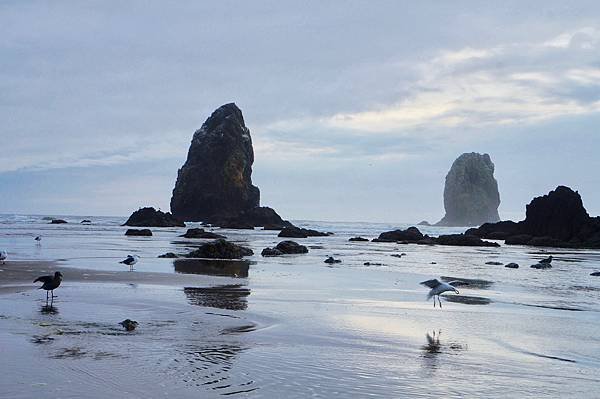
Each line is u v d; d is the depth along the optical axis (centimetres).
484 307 2227
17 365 1188
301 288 2673
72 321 1697
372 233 13575
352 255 5353
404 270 3816
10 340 1420
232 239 8000
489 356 1411
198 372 1175
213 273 3244
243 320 1798
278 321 1800
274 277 3130
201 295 2339
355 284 2909
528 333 1720
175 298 2231
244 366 1233
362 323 1806
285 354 1359
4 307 1925
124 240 6906
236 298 2288
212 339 1504
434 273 3631
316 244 7538
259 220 14762
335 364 1279
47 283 2055
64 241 6341
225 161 16538
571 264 4819
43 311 1858
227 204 16300
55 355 1282
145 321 1734
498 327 1803
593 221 8944
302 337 1566
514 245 8688
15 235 7500
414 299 2398
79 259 3931
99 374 1139
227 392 1050
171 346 1406
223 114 17412
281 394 1049
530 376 1231
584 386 1165
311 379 1152
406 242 8544
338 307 2130
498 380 1191
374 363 1302
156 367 1203
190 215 16275
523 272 3884
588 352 1482
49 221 15088
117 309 1939
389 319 1897
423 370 1253
